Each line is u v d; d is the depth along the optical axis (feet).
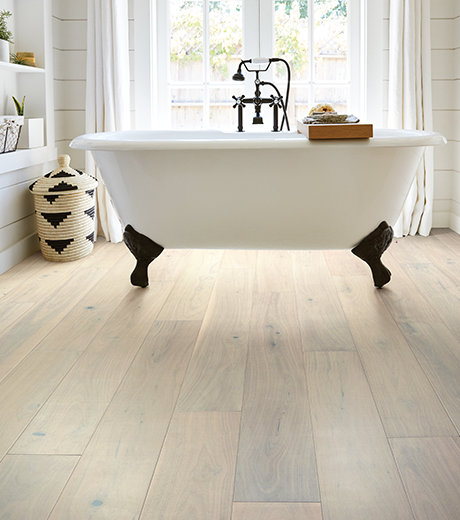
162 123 12.18
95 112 11.30
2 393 5.26
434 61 11.84
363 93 11.81
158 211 7.90
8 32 9.84
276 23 11.79
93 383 5.47
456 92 11.79
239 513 3.60
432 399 5.08
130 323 7.13
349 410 4.90
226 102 12.11
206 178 7.52
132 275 8.53
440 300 7.82
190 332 6.82
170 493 3.81
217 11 11.78
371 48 11.58
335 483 3.90
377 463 4.12
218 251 10.87
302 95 12.03
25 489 3.85
